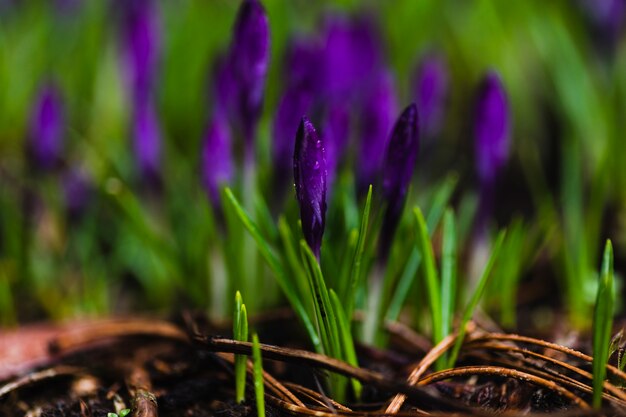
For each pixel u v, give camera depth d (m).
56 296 0.47
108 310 0.47
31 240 0.49
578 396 0.35
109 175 0.50
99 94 0.62
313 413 0.34
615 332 0.39
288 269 0.40
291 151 0.40
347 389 0.36
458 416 0.33
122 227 0.49
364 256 0.38
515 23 0.66
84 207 0.49
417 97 0.47
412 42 0.65
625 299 0.44
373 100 0.40
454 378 0.37
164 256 0.44
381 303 0.39
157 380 0.38
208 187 0.41
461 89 0.68
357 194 0.41
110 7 0.63
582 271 0.44
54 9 0.69
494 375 0.36
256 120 0.39
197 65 0.62
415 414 0.33
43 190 0.49
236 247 0.41
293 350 0.34
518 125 0.62
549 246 0.49
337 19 0.44
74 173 0.49
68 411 0.37
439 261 0.47
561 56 0.55
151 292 0.48
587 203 0.50
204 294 0.45
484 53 0.66
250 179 0.40
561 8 0.60
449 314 0.38
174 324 0.41
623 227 0.48
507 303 0.43
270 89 0.59
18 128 0.62
